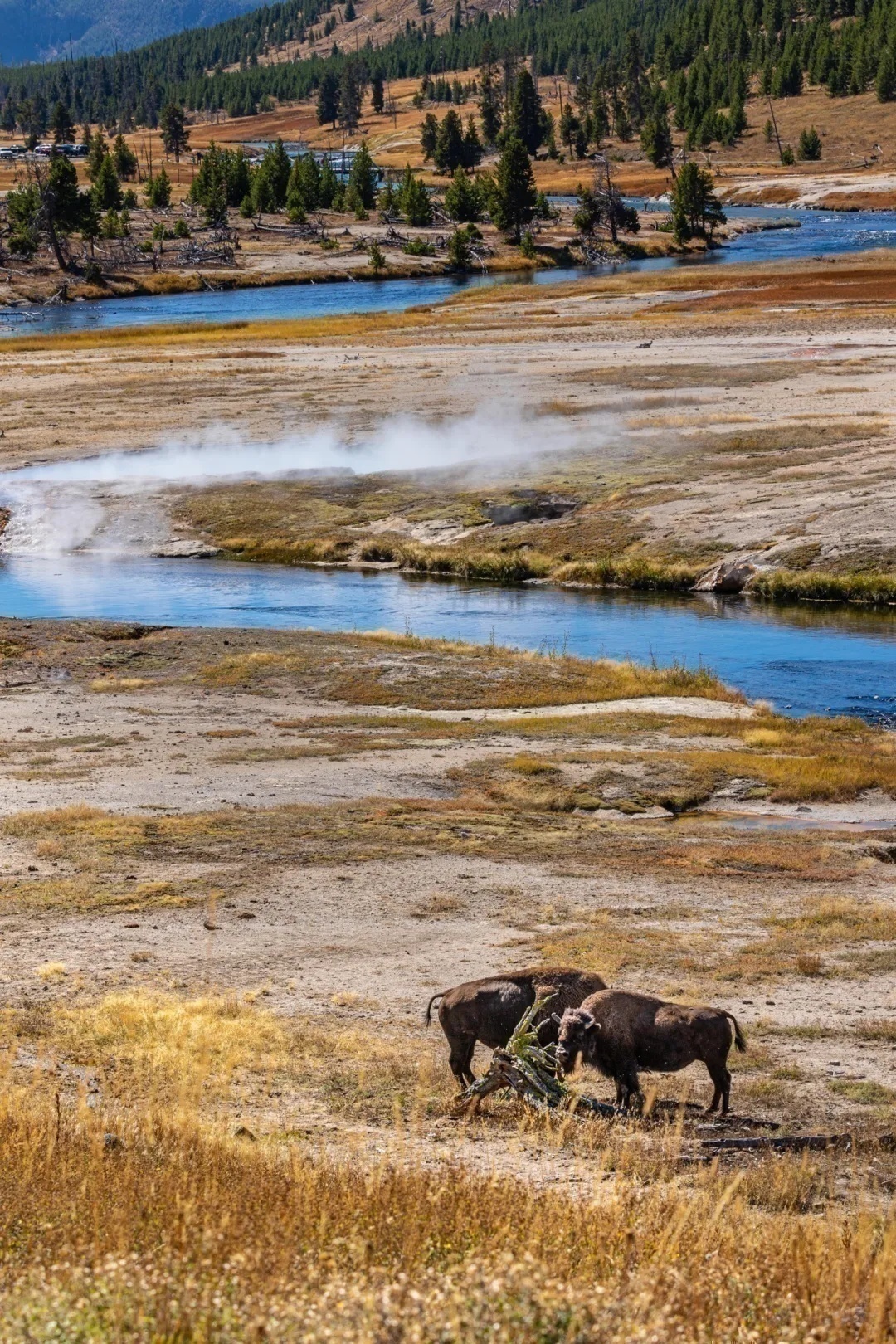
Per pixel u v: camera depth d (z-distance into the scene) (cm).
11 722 3294
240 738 3128
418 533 5606
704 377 7838
